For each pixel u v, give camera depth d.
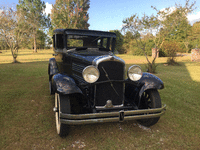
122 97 3.08
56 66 5.12
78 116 2.49
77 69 3.42
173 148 2.75
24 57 21.97
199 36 27.50
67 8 27.02
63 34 3.95
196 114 4.16
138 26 9.92
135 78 2.97
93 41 4.13
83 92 3.03
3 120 3.47
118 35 26.31
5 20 13.79
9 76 8.11
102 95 2.94
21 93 5.39
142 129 3.36
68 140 2.88
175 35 37.28
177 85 7.10
